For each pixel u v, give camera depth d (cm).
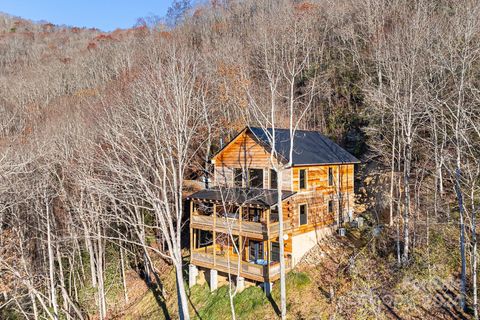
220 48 4450
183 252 2994
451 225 2089
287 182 2286
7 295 2592
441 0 3450
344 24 4800
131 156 2194
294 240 2242
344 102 4028
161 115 2238
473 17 2209
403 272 1884
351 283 1950
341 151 2800
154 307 2489
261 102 3625
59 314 2631
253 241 2389
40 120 3397
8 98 3969
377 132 2973
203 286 2380
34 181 2466
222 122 3591
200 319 2114
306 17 4706
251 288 2133
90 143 2564
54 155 2689
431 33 2500
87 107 3331
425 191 2531
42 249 2708
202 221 2402
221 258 2259
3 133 2841
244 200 2166
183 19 7631
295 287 2022
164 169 2100
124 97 2911
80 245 3042
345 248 2306
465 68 1783
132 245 3144
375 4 4119
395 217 2461
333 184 2588
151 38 5169
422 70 2242
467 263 1786
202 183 3559
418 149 2583
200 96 3172
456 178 1602
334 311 1800
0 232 2352
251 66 4178
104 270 2942
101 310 2655
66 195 2505
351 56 4259
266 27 4306
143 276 2981
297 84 4372
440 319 1595
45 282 2631
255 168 2441
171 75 2506
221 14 7169
